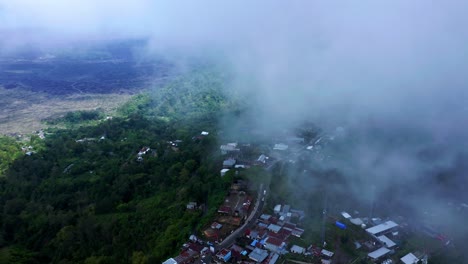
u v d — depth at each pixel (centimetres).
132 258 9806
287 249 8906
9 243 12094
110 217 12319
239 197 11119
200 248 9038
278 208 10550
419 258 9262
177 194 12650
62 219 12494
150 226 11281
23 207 13750
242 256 8675
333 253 8894
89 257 10494
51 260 11244
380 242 9644
